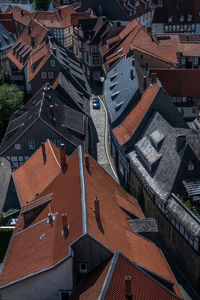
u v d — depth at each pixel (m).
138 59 83.75
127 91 69.19
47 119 62.66
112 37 98.69
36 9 159.62
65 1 164.00
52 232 39.31
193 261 44.19
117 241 37.06
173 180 49.06
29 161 57.81
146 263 37.03
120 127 64.75
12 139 65.38
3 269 39.59
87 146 66.56
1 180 67.81
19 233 43.50
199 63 94.00
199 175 49.34
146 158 54.66
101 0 115.38
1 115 79.31
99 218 38.00
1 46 112.75
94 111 88.50
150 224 42.75
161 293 34.12
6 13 138.50
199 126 64.56
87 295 33.28
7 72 101.56
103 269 34.28
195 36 101.25
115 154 68.19
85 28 106.94
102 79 105.50
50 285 36.06
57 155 54.88
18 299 37.19
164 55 87.06
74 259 35.53
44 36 98.44
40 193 48.75
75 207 38.53
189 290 44.34
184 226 44.16
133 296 31.92
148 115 59.88
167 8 122.88
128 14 115.81
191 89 80.62
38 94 74.31
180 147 50.00
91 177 44.06
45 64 81.44
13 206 61.12
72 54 101.06
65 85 76.06
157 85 60.88
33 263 37.41
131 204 47.88
